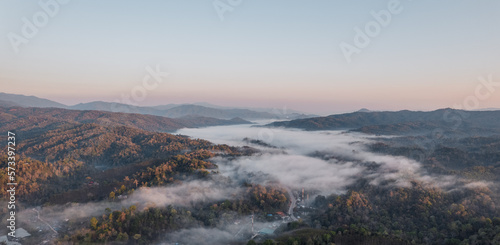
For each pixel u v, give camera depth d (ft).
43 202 511.81
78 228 403.95
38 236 388.57
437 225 440.86
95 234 381.81
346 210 505.66
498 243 339.98
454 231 411.13
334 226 453.17
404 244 364.99
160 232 407.44
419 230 436.76
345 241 365.61
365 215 489.67
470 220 425.28
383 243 363.15
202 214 475.31
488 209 465.06
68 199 518.78
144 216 431.02
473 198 496.64
